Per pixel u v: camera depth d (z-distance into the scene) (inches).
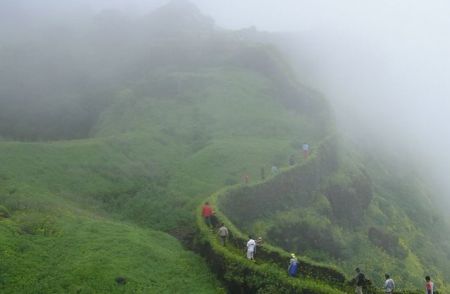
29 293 944.3
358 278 1203.2
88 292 981.2
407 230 2736.2
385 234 2358.5
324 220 2014.0
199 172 2082.9
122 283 1040.2
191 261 1263.5
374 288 1266.0
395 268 2142.0
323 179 2293.3
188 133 2598.4
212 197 1621.6
